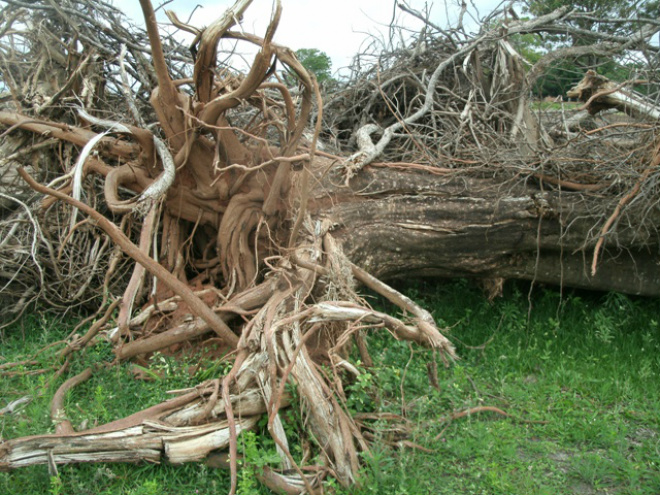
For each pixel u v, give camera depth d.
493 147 6.20
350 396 3.85
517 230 5.59
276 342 3.64
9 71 6.11
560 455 3.86
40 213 5.51
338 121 7.66
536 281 5.99
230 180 5.09
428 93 6.73
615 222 4.87
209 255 5.67
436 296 6.51
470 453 3.76
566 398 4.55
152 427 3.39
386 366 4.39
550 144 6.23
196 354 4.70
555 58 6.57
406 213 5.55
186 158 4.82
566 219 5.51
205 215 5.24
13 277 5.53
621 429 4.02
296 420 3.62
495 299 6.41
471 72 7.16
